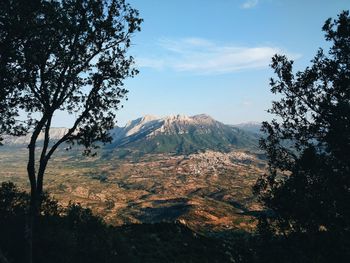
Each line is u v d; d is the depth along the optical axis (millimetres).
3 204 21969
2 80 19375
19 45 19125
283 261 16484
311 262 15445
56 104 20469
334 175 15719
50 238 20234
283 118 18781
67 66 20562
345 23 16781
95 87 21484
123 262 23359
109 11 21109
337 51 17219
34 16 18922
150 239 33188
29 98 22016
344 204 15227
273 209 17969
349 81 16344
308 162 16844
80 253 21047
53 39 19969
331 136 16141
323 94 17547
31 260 18000
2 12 17859
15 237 19359
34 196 19562
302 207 16156
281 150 18875
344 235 15016
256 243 18828
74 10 20125
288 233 17766
